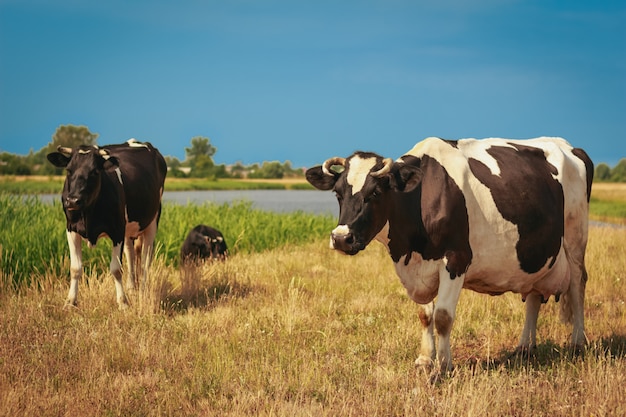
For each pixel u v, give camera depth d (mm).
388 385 5859
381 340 7473
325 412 5102
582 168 7391
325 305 9180
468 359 6910
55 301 9031
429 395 5477
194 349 6996
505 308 8977
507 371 6262
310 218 21625
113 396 5609
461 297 9484
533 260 6516
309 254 14734
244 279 10812
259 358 6734
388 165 5734
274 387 5816
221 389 5816
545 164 6973
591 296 9914
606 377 5539
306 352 6922
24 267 10703
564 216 7102
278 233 18625
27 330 7621
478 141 6789
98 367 6355
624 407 5047
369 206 5820
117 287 9031
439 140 6367
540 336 7730
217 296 9844
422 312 6539
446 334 6012
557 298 7020
